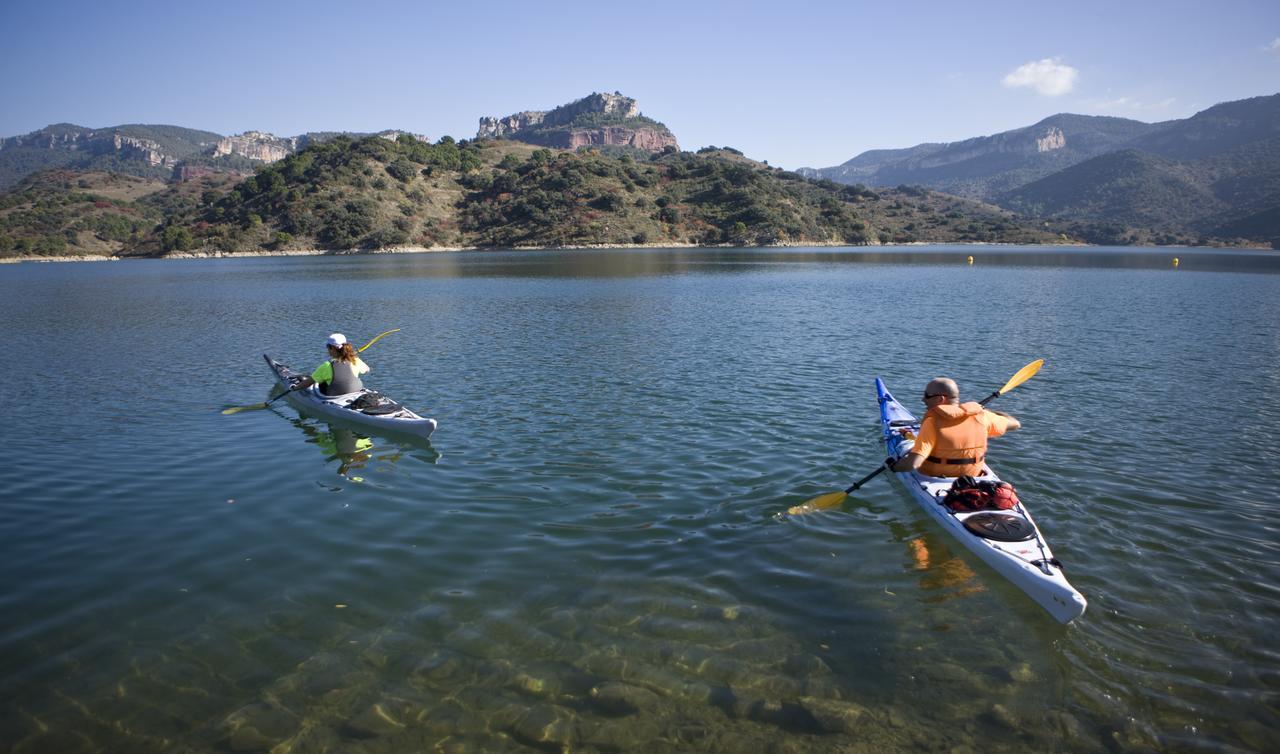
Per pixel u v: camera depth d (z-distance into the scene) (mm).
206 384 16125
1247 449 10820
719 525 8227
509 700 5191
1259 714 5062
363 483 9648
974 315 28250
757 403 13750
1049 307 31359
